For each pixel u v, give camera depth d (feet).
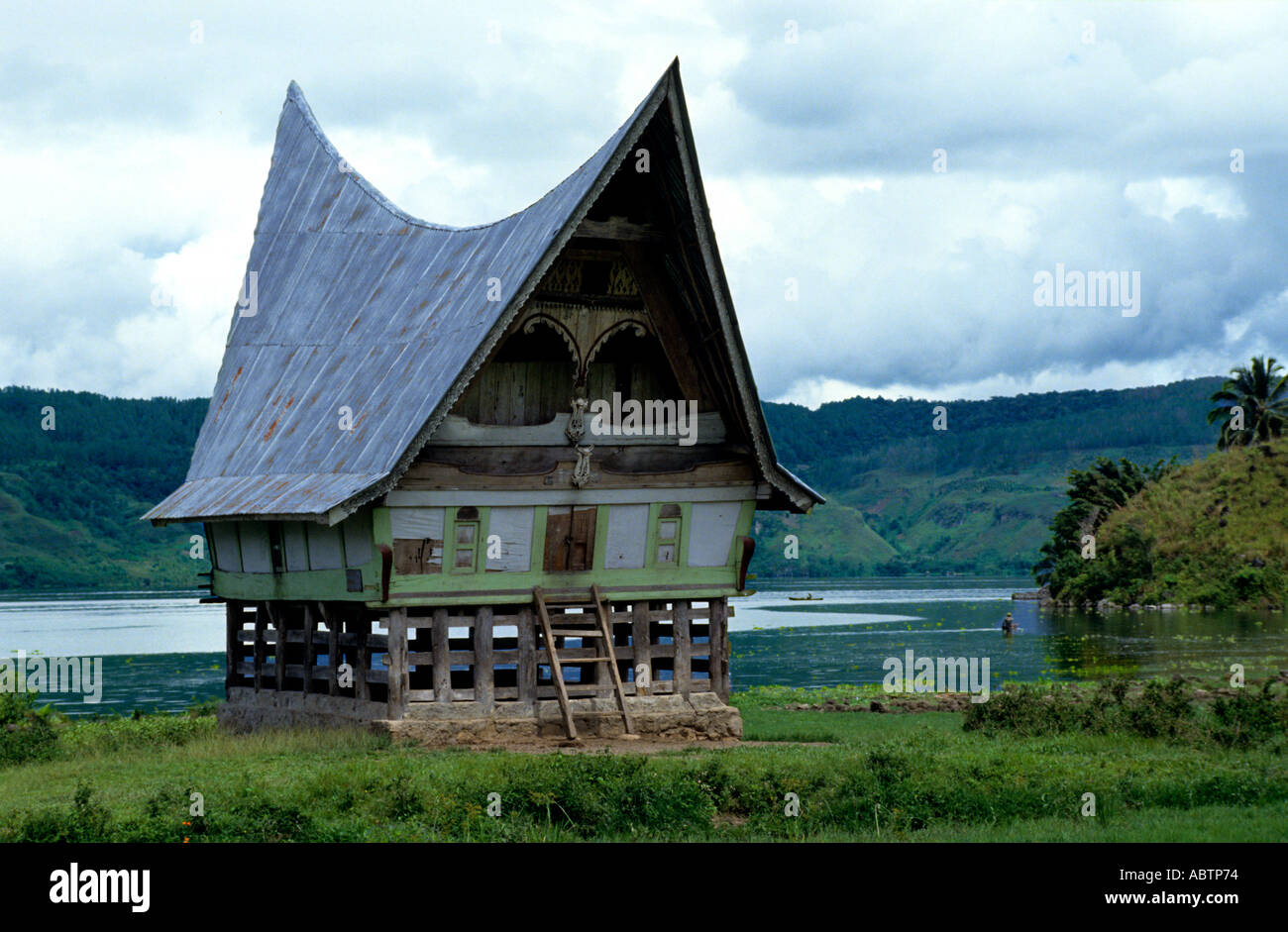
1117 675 247.29
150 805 88.17
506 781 91.97
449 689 127.75
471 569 127.65
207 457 157.07
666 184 127.85
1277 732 134.21
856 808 90.22
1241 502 627.87
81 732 149.59
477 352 120.06
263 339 164.04
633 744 130.00
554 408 132.46
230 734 144.97
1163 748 126.93
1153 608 574.56
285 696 143.23
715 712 137.59
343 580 128.98
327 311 156.46
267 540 141.90
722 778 96.02
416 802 88.89
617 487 132.46
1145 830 85.97
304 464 135.33
